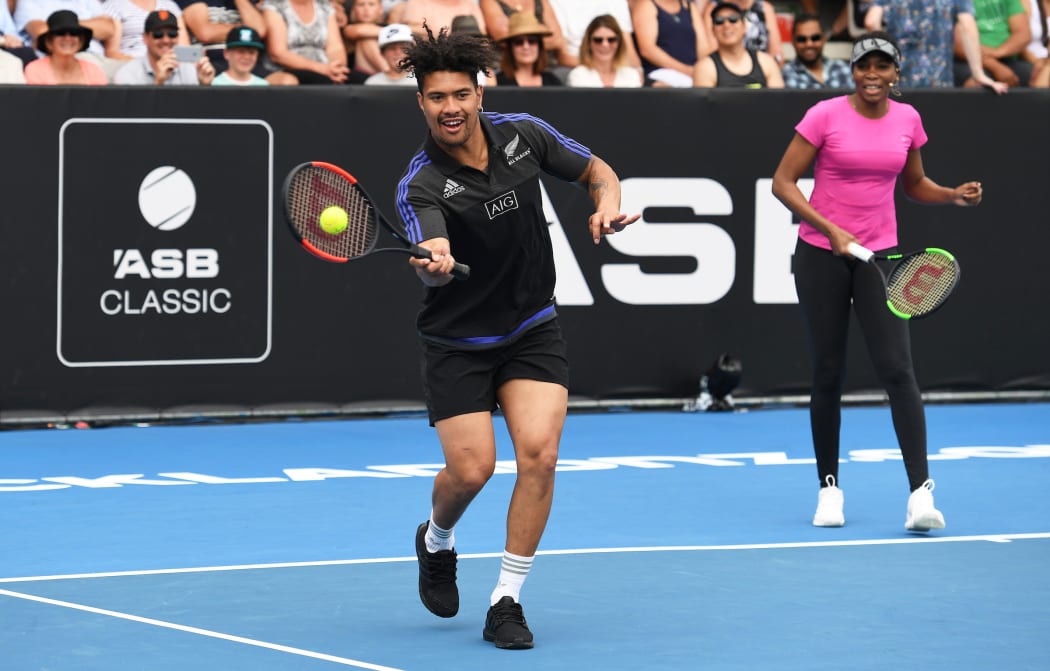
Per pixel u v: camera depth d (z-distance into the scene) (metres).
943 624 9.78
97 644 9.16
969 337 21.12
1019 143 21.03
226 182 18.98
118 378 18.83
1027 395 21.39
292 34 21.47
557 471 16.14
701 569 11.47
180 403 19.05
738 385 20.58
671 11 22.77
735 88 20.36
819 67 23.92
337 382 19.50
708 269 20.45
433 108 8.77
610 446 17.80
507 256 9.07
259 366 19.25
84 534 12.81
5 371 18.45
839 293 12.95
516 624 9.16
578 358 20.17
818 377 13.15
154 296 18.88
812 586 10.91
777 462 16.81
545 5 22.27
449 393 9.20
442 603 9.71
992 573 11.37
